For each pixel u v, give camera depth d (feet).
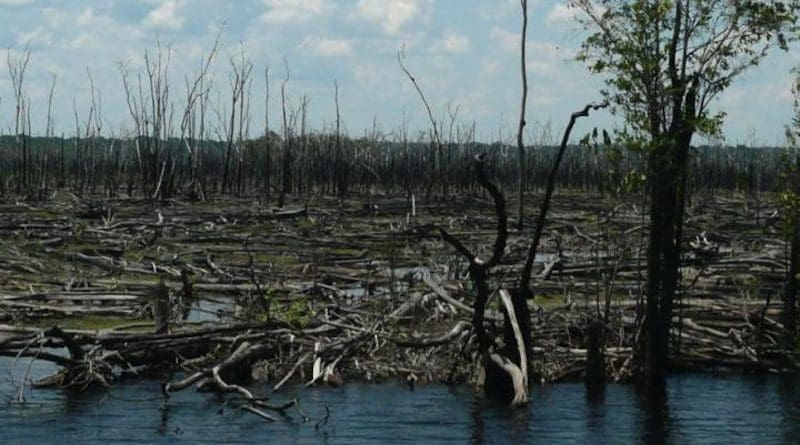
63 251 129.90
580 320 80.02
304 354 72.08
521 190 137.59
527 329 68.69
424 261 129.49
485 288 66.33
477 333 68.90
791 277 77.97
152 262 120.88
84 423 60.08
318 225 168.45
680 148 67.92
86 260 120.88
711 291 98.43
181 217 173.06
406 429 60.08
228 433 58.49
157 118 239.91
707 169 279.49
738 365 76.74
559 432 60.13
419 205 213.05
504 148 303.07
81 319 89.86
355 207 208.33
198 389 66.95
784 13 65.46
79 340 68.54
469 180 258.78
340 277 113.80
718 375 75.77
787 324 77.87
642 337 72.95
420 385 70.95
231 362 68.54
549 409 65.21
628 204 172.04
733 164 293.43
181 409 63.62
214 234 151.12
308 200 224.74
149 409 63.46
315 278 101.55
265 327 72.38
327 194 260.01
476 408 65.05
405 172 264.72
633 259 114.83
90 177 263.29
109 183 249.75
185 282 102.22
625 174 71.26
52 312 90.79
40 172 259.19
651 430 60.85
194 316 93.50
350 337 72.49
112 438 57.21
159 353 72.08
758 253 129.80
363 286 108.88
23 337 67.00
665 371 71.61
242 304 92.68
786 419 63.67
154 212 183.21
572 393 69.62
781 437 59.67
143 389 68.18
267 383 70.49
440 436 58.85
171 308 89.10
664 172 67.97
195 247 139.13
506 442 57.88
